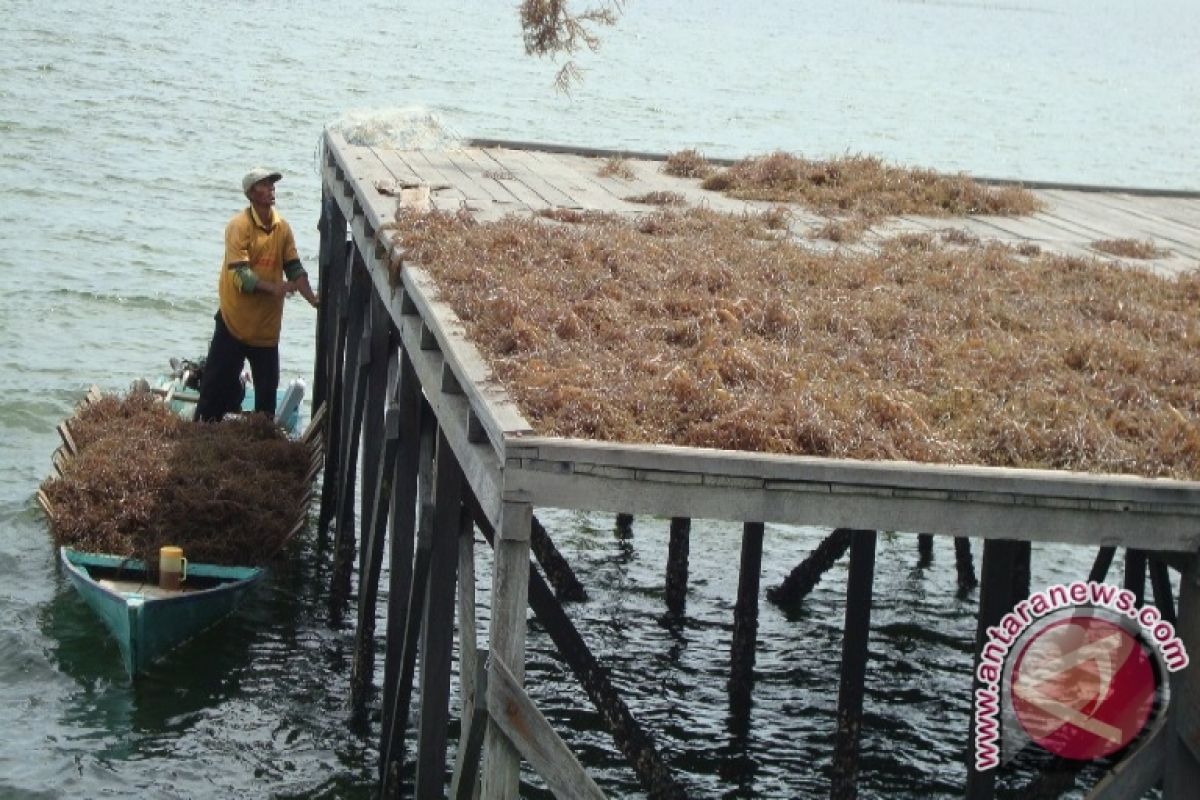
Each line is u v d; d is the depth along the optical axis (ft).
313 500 54.29
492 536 32.04
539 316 29.91
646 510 22.98
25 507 53.42
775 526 56.75
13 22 164.14
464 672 28.68
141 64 149.18
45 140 111.24
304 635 46.14
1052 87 233.14
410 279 33.19
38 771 38.42
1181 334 32.60
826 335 31.32
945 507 23.34
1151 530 23.68
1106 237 44.57
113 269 83.51
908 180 48.70
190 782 38.50
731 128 153.58
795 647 46.80
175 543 45.78
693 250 36.99
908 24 353.51
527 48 55.47
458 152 52.60
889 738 41.91
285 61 165.99
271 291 53.11
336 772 39.50
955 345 30.94
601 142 137.90
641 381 26.91
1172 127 193.36
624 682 43.86
